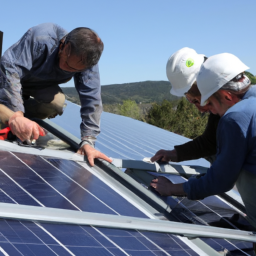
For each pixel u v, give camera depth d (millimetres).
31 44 2996
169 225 2271
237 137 2346
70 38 2879
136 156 4664
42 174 2455
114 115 8719
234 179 2479
